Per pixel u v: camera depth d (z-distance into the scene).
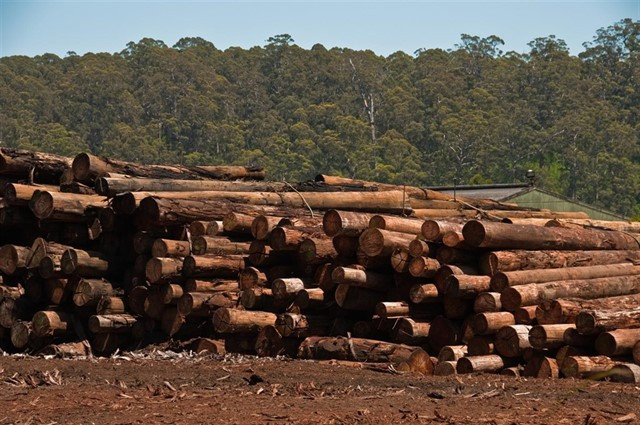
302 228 27.86
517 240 26.03
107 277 29.36
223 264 28.16
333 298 26.98
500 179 181.38
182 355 27.02
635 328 23.05
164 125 195.25
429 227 25.41
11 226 30.55
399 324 25.30
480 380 21.70
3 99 196.00
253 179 36.62
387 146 185.25
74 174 31.08
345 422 15.48
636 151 181.75
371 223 26.58
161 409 16.66
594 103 197.50
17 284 30.16
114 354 27.56
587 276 26.92
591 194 175.12
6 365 22.88
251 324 26.88
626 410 17.17
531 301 24.34
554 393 19.38
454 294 24.38
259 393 18.83
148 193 29.41
